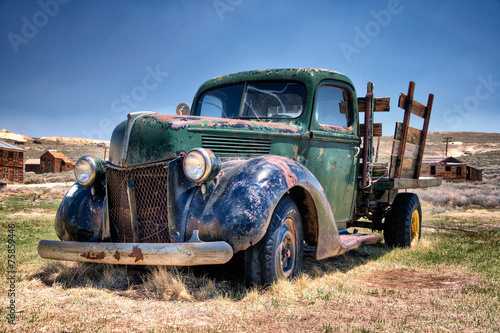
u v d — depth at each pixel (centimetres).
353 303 323
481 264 502
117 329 253
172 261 303
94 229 398
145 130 368
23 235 685
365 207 605
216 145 385
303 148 458
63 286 354
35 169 7300
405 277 433
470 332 261
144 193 361
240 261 386
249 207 320
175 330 252
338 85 514
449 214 1420
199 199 338
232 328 260
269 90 491
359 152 561
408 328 266
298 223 380
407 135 666
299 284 360
